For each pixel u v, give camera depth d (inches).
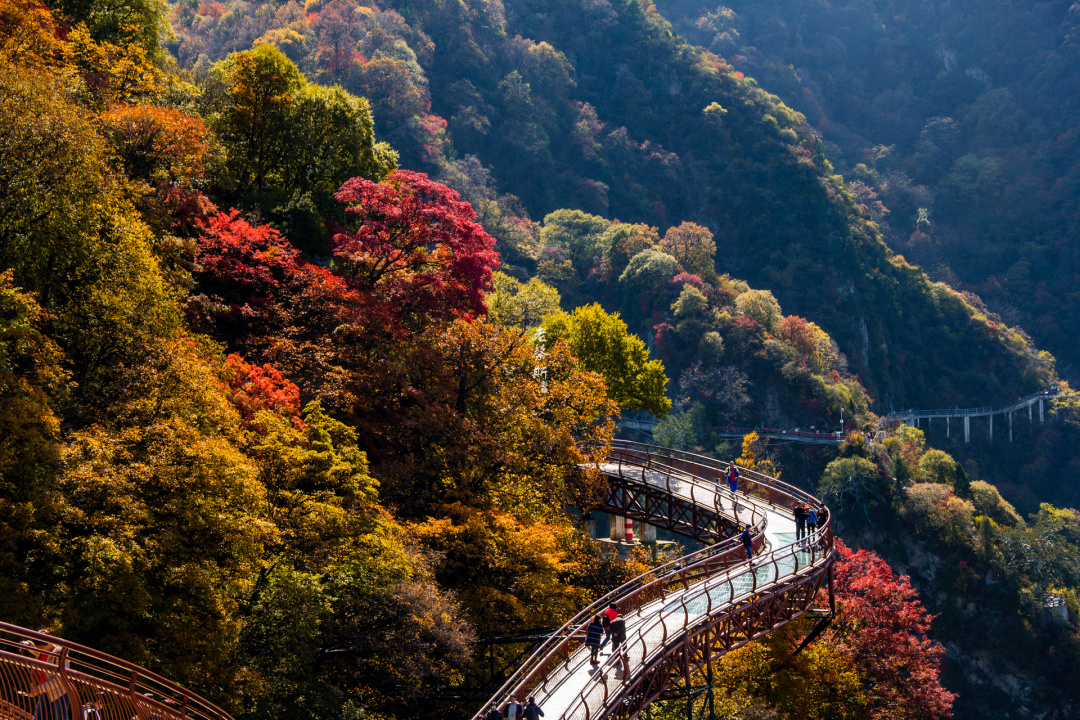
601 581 1498.5
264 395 1090.7
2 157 866.1
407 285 1545.3
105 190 989.8
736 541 1180.5
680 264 6368.1
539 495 1535.4
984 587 3978.8
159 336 984.3
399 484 1256.8
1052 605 3944.4
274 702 842.2
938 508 4215.1
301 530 905.5
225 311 1353.3
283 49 6638.8
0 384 711.1
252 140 1897.1
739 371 5433.1
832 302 7273.6
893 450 4867.1
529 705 726.5
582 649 936.3
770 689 1348.4
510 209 7190.0
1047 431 7101.4
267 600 866.1
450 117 7721.5
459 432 1354.6
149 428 800.9
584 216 7199.8
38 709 486.9
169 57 1936.5
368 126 2081.7
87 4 1630.2
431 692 1060.5
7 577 655.8
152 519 740.7
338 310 1437.0
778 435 5128.0
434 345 1475.1
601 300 6476.4
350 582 937.5
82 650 509.0
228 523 778.8
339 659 997.8
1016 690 3742.6
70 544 692.1
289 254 1510.8
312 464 973.8
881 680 1608.0
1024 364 7593.5
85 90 1239.5
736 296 6063.0
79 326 926.4
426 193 1678.2
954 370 7490.2
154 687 699.4
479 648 1177.4
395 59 6958.7
